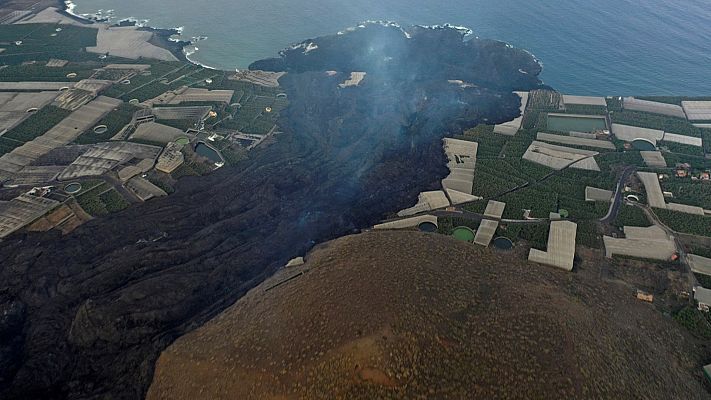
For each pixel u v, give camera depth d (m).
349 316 103.81
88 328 120.12
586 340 105.38
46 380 113.12
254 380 98.75
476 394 92.12
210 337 112.81
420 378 93.00
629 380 99.62
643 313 121.44
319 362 96.69
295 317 108.69
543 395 92.56
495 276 122.88
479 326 104.25
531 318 107.31
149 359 111.94
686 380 106.06
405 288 111.06
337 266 125.19
